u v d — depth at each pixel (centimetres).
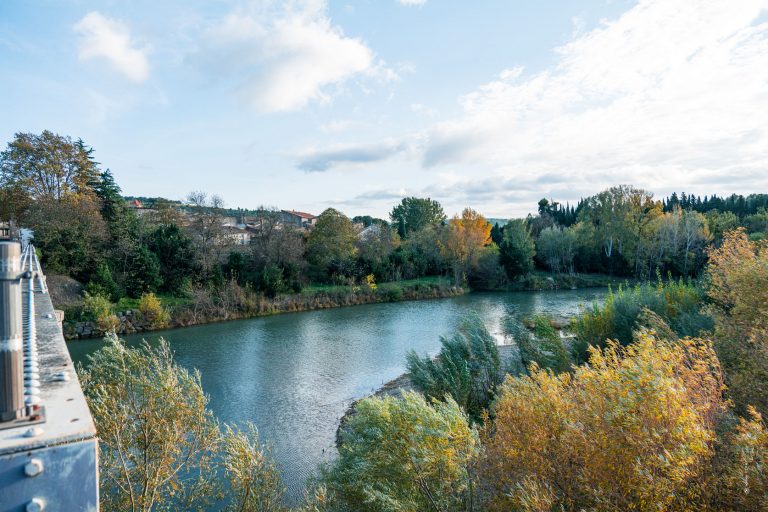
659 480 543
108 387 757
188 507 844
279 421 1689
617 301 1875
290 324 3628
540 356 1686
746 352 1011
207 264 4372
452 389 1480
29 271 169
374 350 2748
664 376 623
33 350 232
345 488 1001
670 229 5600
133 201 8138
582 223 6906
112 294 3516
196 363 2467
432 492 821
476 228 6456
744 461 540
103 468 739
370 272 5625
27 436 141
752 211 7756
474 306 4450
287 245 5025
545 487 640
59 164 4031
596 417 624
